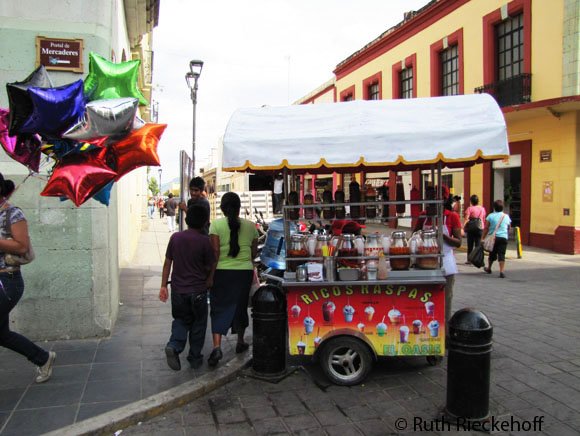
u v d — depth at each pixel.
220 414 4.09
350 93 25.89
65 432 3.59
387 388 4.57
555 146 13.54
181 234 4.87
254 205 16.19
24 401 4.11
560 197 13.45
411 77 20.91
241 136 4.50
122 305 7.46
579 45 12.73
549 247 13.87
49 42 5.49
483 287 9.21
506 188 15.75
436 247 4.59
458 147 4.25
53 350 5.33
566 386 4.54
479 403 3.81
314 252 4.71
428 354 4.54
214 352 4.93
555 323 6.61
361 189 5.91
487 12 15.97
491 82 15.91
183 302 4.78
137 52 12.95
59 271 5.60
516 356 5.32
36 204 5.48
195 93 12.98
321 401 4.32
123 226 11.10
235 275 5.00
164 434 3.76
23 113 3.68
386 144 4.30
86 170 3.84
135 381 4.55
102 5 5.65
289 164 4.38
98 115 3.62
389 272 4.55
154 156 4.20
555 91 13.42
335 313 4.60
